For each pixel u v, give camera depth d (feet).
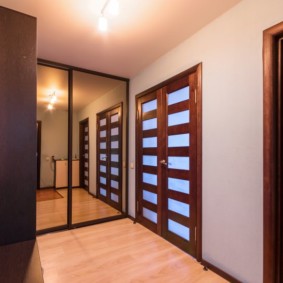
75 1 5.55
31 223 3.52
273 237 4.79
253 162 5.27
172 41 7.58
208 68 6.56
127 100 11.41
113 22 6.43
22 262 2.82
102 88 13.17
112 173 13.12
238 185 5.61
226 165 5.94
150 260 6.88
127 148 11.41
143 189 10.00
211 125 6.42
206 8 5.83
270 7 4.97
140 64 9.58
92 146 16.48
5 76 3.43
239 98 5.63
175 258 7.00
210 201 6.41
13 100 3.47
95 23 6.50
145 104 9.94
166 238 8.36
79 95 14.73
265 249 4.91
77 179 19.39
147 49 8.18
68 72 9.80
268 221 4.86
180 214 7.68
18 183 3.44
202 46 6.79
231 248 5.75
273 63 4.86
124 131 11.93
